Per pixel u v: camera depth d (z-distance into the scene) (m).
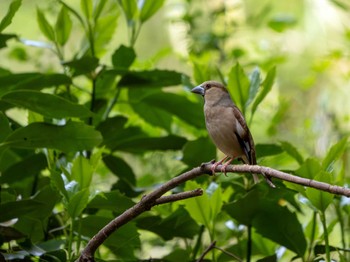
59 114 9.57
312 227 10.27
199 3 15.24
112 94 12.34
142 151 11.68
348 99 16.94
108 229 8.19
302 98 17.83
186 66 17.33
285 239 10.03
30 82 10.80
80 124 9.44
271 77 10.53
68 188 9.04
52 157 10.22
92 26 11.80
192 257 10.60
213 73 14.17
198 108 11.93
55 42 11.86
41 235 9.86
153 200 8.06
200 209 9.48
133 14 12.04
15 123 10.99
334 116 13.73
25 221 9.79
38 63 13.93
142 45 19.22
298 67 18.55
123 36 19.25
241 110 10.74
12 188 10.85
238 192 10.62
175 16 15.12
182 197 7.82
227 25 14.82
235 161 11.52
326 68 16.23
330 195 8.55
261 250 10.84
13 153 11.59
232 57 14.68
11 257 8.84
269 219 10.05
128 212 8.12
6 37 11.00
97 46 11.98
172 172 12.98
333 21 18.56
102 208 9.38
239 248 10.38
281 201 11.85
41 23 11.79
